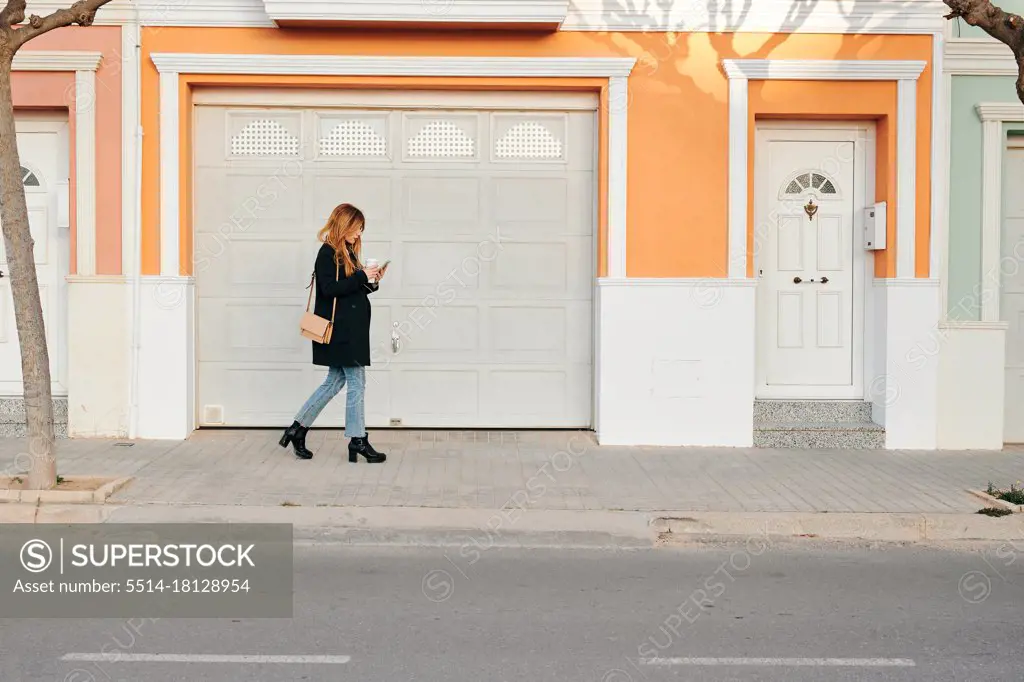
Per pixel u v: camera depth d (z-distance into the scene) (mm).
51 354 9852
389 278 9898
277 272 9867
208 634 5223
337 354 8531
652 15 9547
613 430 9625
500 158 9898
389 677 4645
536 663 4844
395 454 9094
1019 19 7344
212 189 9820
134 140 9461
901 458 9359
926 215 9719
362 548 6961
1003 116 9844
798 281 10062
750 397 9680
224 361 9891
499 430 10016
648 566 6602
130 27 9414
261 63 9453
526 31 9555
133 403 9508
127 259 9508
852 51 9672
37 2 9367
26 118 9781
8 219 7277
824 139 10008
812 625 5457
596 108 9852
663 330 9625
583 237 9953
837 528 7273
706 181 9648
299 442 8859
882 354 9812
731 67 9523
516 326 9969
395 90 9766
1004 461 9266
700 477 8469
